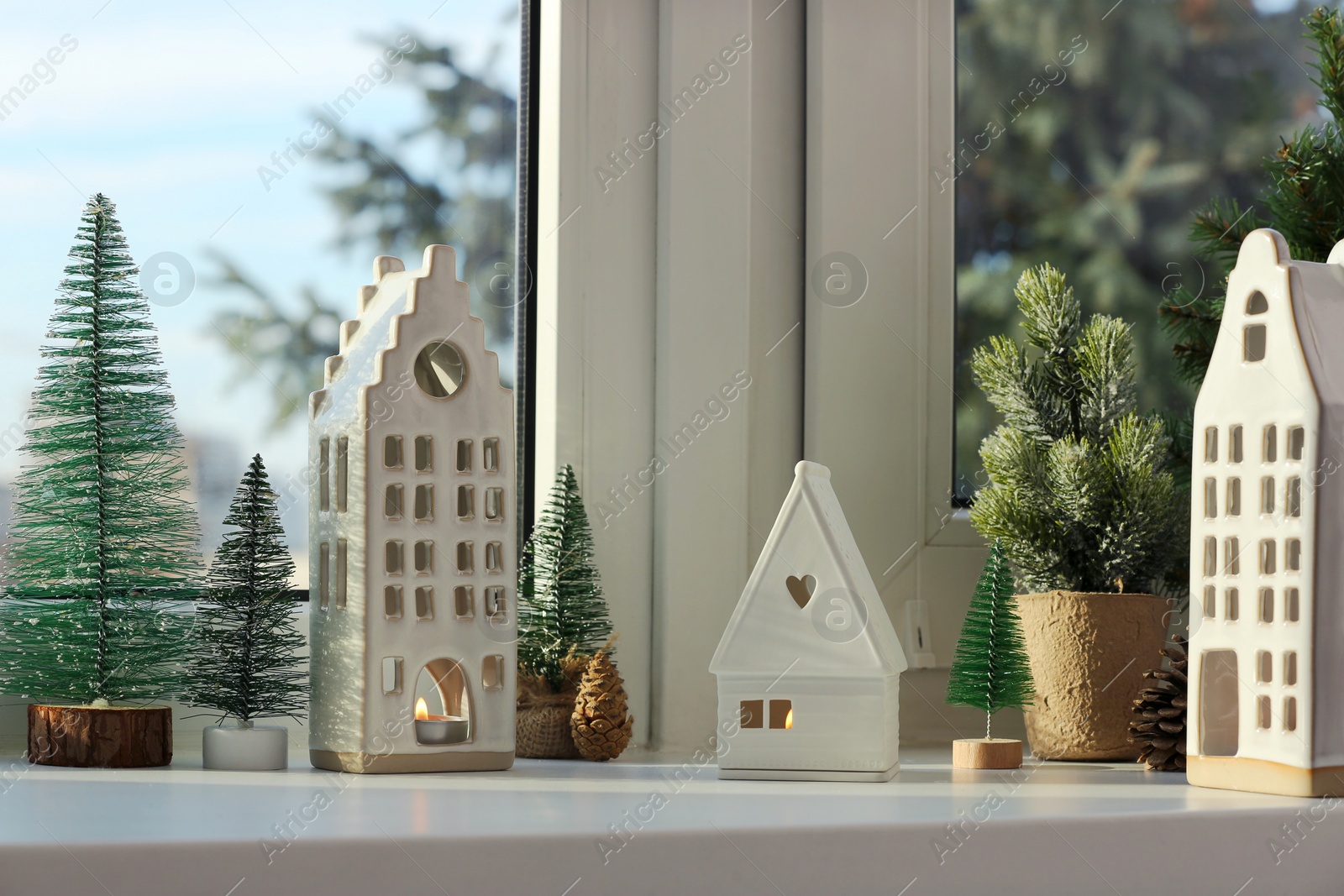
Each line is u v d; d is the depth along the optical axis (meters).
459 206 1.29
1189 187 1.40
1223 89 1.41
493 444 1.01
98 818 0.69
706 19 1.27
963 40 1.36
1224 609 0.90
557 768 1.01
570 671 1.11
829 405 1.29
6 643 0.97
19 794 0.80
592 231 1.25
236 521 1.01
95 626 0.97
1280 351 0.88
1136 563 1.12
